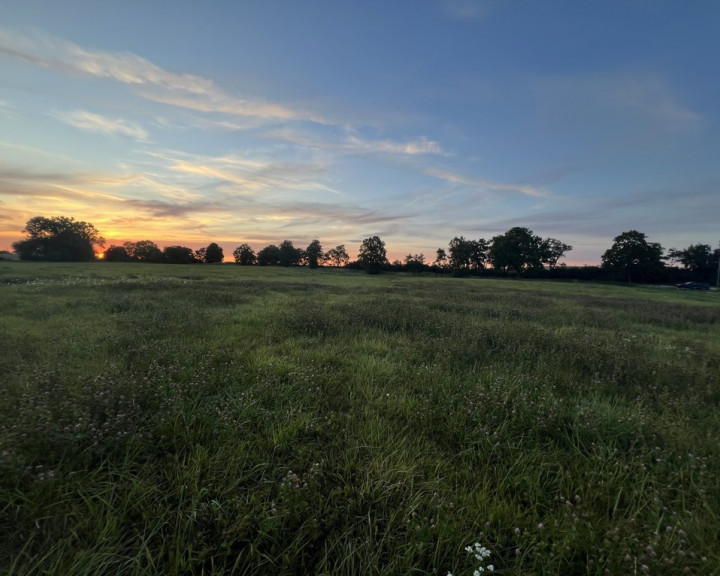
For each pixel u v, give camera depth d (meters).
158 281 20.55
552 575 1.71
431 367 4.93
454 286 28.98
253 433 3.00
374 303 12.34
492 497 2.32
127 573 1.70
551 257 82.81
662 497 2.37
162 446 2.69
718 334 9.78
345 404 3.70
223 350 5.32
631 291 34.88
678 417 3.60
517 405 3.55
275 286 21.39
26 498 1.94
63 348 5.27
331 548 1.85
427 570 1.79
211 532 1.90
